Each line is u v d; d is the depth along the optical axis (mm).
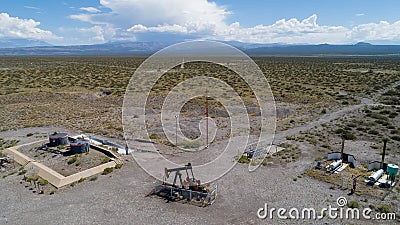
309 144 32062
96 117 45625
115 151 29312
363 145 31766
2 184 23016
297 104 54719
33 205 19922
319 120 42969
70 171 24812
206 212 19016
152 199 20609
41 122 42688
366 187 21938
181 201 20359
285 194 21172
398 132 36125
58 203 20172
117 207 19609
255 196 20922
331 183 22734
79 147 28312
